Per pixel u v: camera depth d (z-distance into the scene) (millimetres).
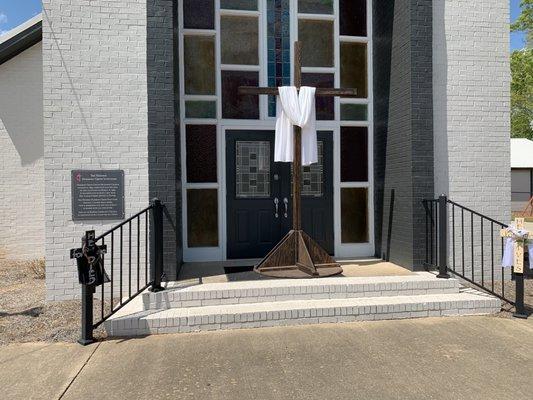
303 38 6934
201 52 6715
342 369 3633
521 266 4957
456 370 3617
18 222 8672
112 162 5602
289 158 5516
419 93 5898
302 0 6922
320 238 6902
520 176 25562
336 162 6938
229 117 6730
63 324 4727
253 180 6762
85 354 3971
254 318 4590
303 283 5141
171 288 4969
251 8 6832
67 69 5527
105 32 5598
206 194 6699
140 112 5652
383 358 3844
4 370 3672
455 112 6168
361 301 4977
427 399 3162
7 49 8375
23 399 3201
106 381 3453
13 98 8680
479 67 6230
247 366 3689
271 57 6840
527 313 5047
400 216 6184
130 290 5121
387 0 6547
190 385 3375
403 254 6109
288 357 3865
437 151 6121
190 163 6629
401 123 6145
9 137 8656
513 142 25938
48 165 5496
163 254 5426
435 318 4922
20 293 6027
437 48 6121
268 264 5574
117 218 5613
